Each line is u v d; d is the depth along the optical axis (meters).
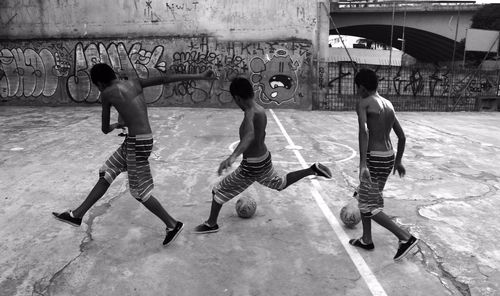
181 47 14.88
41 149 7.89
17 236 4.04
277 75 14.91
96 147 8.11
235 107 15.16
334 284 3.26
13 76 15.41
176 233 3.83
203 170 6.57
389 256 3.73
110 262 3.56
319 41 15.02
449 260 3.68
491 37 18.09
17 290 3.12
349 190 5.64
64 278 3.29
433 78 17.39
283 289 3.19
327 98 15.41
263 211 4.82
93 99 15.28
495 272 3.48
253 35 14.71
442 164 7.36
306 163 7.16
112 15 14.80
